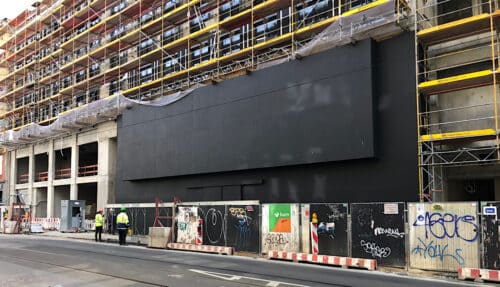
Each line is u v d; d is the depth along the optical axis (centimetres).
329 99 2102
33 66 5147
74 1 4494
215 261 1546
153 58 3522
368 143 1952
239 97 2512
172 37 3397
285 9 2631
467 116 1870
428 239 1367
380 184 1962
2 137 4950
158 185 3100
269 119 2344
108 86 4078
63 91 4447
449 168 1955
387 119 1969
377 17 1961
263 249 1755
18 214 3441
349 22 2077
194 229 2023
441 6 2017
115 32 3997
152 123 3128
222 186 2647
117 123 3512
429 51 1995
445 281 1210
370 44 1995
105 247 2083
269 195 2389
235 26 2894
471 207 1299
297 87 2238
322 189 2162
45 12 4950
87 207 4397
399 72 1952
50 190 4497
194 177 2838
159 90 3391
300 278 1180
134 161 3250
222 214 1934
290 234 1678
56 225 3697
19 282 1091
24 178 5194
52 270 1291
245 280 1125
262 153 2356
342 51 2083
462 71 1903
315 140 2133
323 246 1591
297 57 2234
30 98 5300
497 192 1905
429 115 1936
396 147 1927
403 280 1200
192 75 3134
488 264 1249
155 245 2086
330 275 1256
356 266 1434
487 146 1761
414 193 1850
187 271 1279
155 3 3531
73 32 4519
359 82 2008
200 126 2739
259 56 2688
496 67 1786
